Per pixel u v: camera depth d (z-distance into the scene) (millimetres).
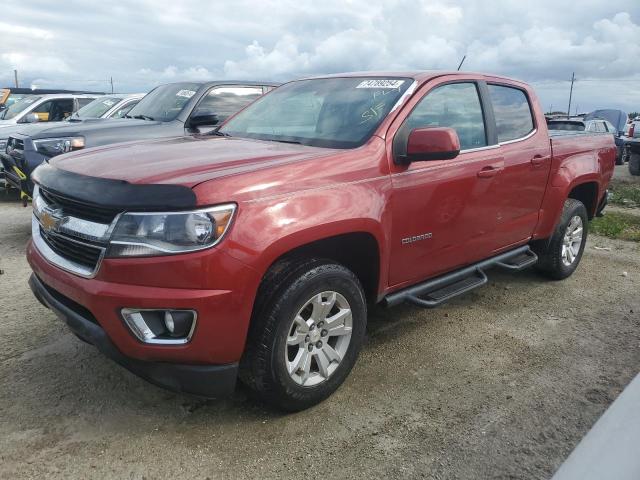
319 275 2812
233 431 2812
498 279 5387
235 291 2496
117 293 2445
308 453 2658
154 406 3014
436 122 3654
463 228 3805
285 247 2635
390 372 3471
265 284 2709
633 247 6887
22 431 2752
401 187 3258
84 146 6527
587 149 5227
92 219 2629
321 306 2896
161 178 2564
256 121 4113
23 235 6676
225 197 2484
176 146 3398
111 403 3027
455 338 4004
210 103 7430
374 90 3707
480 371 3516
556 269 5176
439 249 3658
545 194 4707
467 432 2854
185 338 2506
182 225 2418
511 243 4453
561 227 5027
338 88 3953
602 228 7754
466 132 3893
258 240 2537
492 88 4266
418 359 3658
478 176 3809
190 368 2559
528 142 4434
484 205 3949
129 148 3357
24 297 4543
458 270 3986
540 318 4430
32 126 7746
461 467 2586
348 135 3371
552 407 3107
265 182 2641
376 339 3955
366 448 2707
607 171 5594
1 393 3088
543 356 3748
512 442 2779
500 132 4203
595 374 3512
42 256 2941
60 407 2971
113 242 2465
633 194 11328
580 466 1256
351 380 3355
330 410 3027
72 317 2727
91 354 3570
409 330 4125
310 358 2930
